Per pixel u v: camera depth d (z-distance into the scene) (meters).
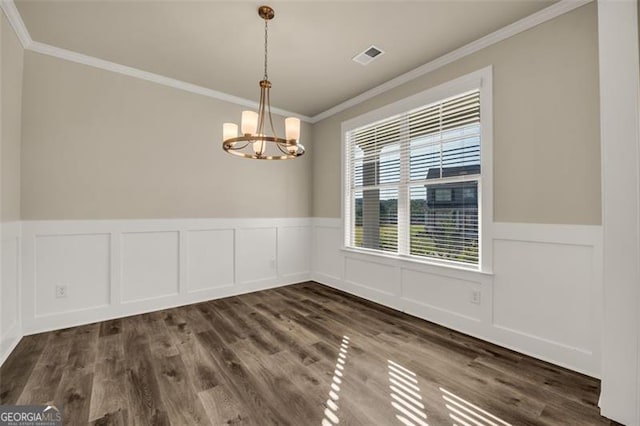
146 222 3.22
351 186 4.02
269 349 2.37
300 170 4.56
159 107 3.29
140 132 3.18
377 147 3.63
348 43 2.61
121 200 3.07
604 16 1.62
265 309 3.32
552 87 2.16
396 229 3.37
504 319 2.42
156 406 1.67
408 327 2.82
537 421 1.56
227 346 2.41
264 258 4.16
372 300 3.61
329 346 2.43
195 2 2.11
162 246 3.33
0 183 2.12
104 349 2.34
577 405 1.69
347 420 1.57
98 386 1.85
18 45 2.44
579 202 2.04
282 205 4.35
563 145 2.11
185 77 3.29
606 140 1.62
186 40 2.58
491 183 2.49
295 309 3.32
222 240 3.78
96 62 2.90
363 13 2.21
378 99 3.55
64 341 2.47
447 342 2.50
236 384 1.88
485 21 2.30
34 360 2.16
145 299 3.21
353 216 4.00
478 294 2.59
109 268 3.00
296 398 1.75
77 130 2.83
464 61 2.69
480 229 2.59
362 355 2.27
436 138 2.97
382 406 1.68
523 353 2.29
